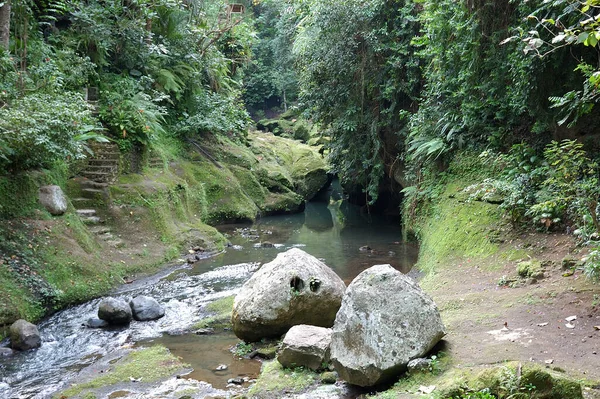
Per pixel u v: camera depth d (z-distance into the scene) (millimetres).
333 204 21297
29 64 11070
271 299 5910
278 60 31016
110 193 11133
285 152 22469
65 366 5793
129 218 11008
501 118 9406
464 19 9547
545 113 8070
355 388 4484
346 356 4441
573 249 6773
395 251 11453
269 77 31938
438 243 8914
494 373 3641
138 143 13023
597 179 6645
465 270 7496
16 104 8422
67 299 7918
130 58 14680
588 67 6230
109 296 8445
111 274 9047
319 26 13930
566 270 6309
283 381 4738
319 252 11648
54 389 5141
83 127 9836
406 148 13094
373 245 12312
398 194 16359
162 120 15648
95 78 13297
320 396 4410
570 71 7469
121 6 14609
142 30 14461
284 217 17859
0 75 9289
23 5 11008
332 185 27141
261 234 14391
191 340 6500
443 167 10867
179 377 5297
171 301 8180
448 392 3682
